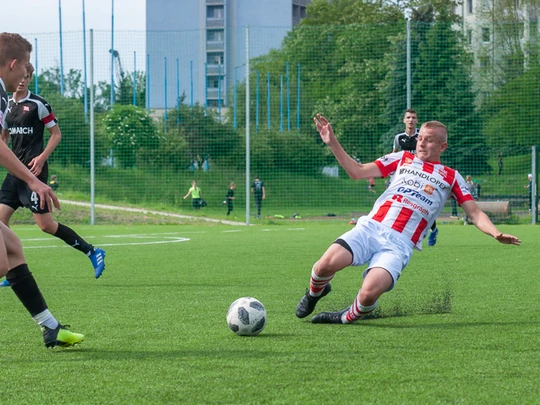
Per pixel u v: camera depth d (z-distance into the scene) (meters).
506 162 25.94
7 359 4.15
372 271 5.17
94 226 22.38
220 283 8.09
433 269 9.46
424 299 6.64
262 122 35.44
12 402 3.27
